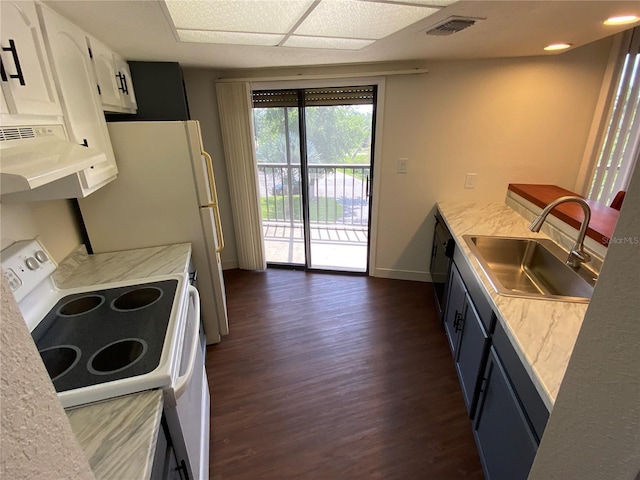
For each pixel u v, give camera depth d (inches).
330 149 132.6
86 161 42.6
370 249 130.1
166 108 93.0
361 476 59.4
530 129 102.5
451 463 61.1
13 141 37.0
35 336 45.1
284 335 98.3
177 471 40.6
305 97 116.1
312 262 148.7
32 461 13.5
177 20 53.6
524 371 42.3
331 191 164.9
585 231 58.5
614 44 90.2
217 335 94.3
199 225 82.6
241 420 70.6
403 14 53.1
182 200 79.6
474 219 93.2
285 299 118.0
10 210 52.9
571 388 21.0
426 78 102.9
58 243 67.9
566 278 62.3
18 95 37.8
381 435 66.8
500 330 51.0
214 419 70.9
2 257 45.9
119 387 35.6
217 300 91.2
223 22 55.2
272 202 168.1
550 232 77.7
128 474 27.9
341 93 112.8
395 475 59.4
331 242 169.9
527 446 40.8
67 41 50.4
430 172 113.4
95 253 78.5
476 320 63.6
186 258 74.3
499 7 50.1
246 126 117.1
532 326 44.4
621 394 16.7
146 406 35.0
